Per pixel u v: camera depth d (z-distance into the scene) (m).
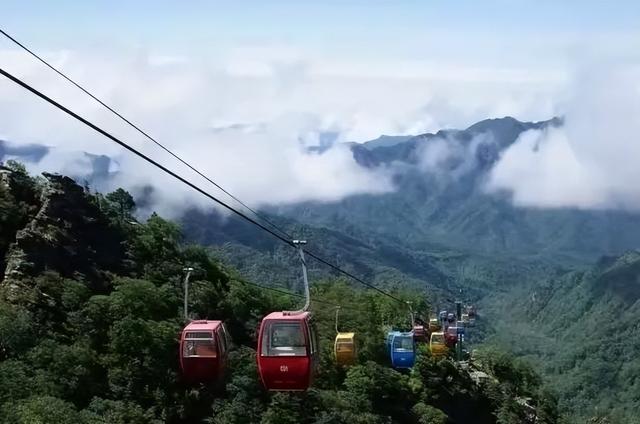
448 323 139.75
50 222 86.50
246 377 83.81
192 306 94.19
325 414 88.12
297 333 35.06
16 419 56.56
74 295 79.94
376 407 106.25
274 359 34.94
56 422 57.53
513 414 140.12
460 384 133.12
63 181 92.50
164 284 94.25
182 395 77.81
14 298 77.00
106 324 79.62
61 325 76.94
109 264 91.12
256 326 101.81
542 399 171.00
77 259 86.56
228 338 46.28
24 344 70.25
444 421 110.44
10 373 64.12
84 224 91.62
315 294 157.12
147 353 77.88
